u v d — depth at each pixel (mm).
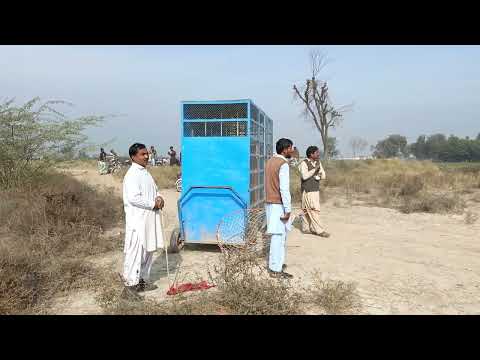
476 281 5836
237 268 5426
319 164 9039
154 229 5289
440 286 5609
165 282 5797
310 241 8508
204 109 7371
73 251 6816
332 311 4691
